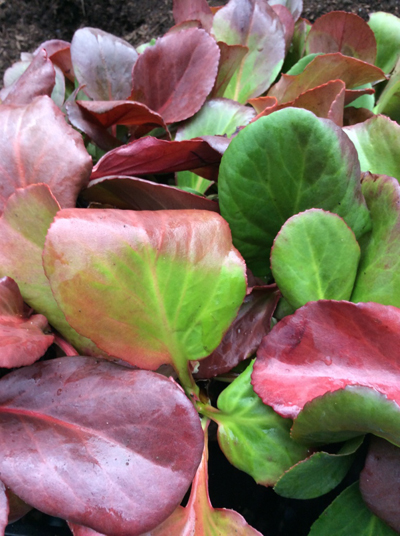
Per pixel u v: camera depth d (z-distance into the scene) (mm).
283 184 296
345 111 442
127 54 442
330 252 285
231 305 270
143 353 262
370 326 256
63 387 254
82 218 245
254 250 323
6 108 313
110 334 252
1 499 232
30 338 247
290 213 306
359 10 687
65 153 295
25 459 235
